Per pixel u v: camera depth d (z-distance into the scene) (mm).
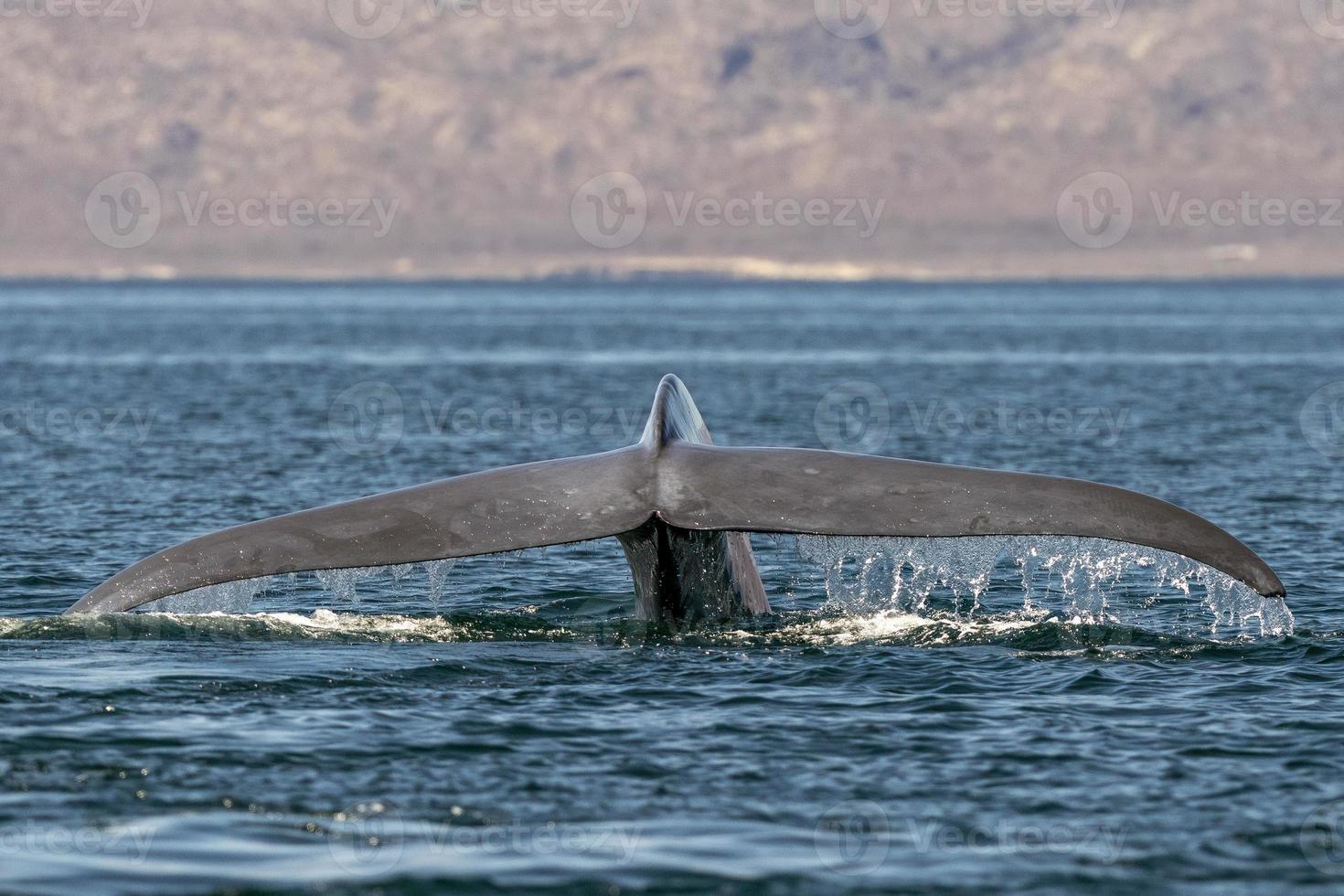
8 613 61156
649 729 40000
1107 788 36031
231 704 41562
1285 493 105125
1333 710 42219
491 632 49844
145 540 81500
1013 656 47656
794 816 34281
